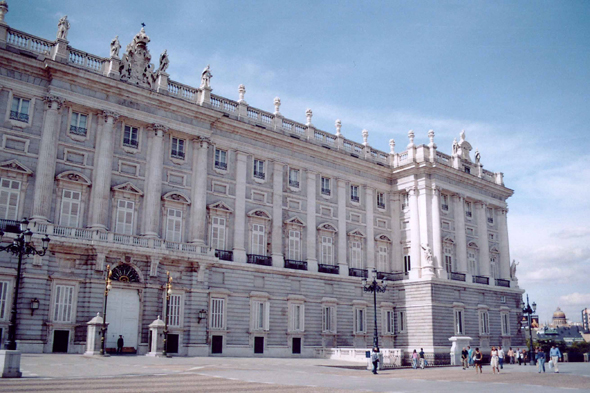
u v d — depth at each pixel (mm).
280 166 55250
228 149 51656
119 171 44062
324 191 59375
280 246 53438
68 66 41375
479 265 69312
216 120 50219
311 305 54656
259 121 54562
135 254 42344
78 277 40125
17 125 40125
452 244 65812
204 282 46312
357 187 62906
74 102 42219
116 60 44500
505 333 69250
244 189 51781
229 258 49344
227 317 47812
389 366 43875
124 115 44531
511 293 72188
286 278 53125
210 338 46031
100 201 42094
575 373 40969
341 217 59750
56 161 41219
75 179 41594
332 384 25141
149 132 46188
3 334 36812
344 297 57812
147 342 42062
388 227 65062
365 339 58781
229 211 50156
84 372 25969
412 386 25797
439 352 58250
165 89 47219
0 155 39062
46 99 41250
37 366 27797
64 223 40938
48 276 38875
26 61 40406
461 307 62781
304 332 53188
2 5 41031
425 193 63156
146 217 44594
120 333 41312
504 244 73562
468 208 70000
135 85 44719
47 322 38281
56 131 41312
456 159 68875
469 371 42031
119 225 43406
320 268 56406
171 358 38125
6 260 37781
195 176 48281
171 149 47625
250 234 51625
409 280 61719
